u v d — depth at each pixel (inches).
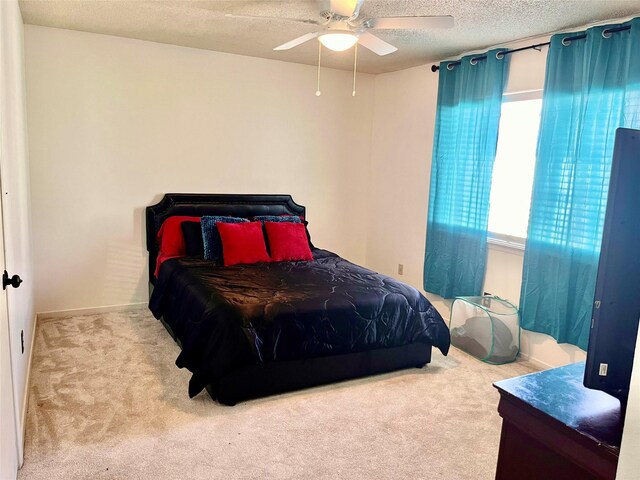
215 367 109.4
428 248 183.5
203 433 100.3
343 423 106.5
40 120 156.5
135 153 172.6
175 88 175.5
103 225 170.9
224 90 183.9
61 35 155.7
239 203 189.9
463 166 165.9
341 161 213.6
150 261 176.7
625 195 45.4
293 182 204.4
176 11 131.9
